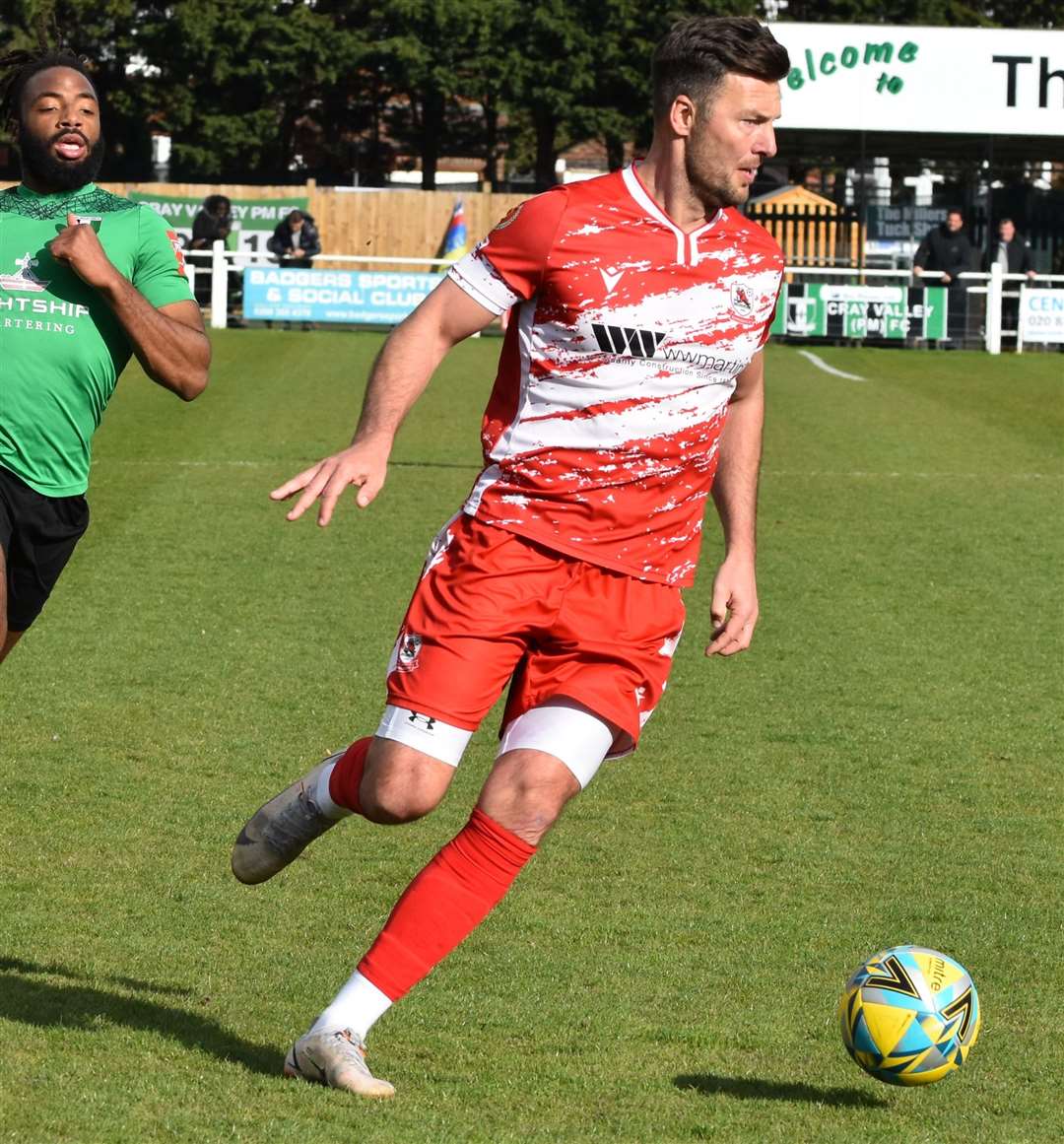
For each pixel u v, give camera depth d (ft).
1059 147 291.38
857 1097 36.35
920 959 36.29
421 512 117.91
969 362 225.15
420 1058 37.45
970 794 62.18
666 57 35.37
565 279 35.22
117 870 51.26
